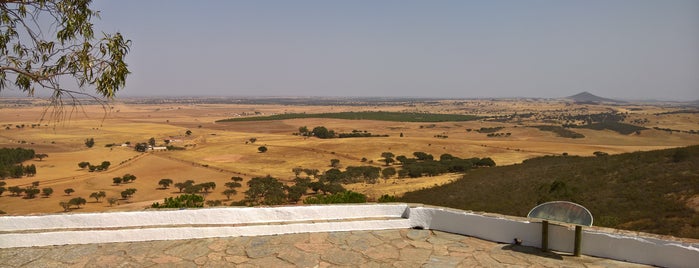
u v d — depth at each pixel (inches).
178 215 238.7
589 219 195.8
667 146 3265.3
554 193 842.2
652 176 936.9
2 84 261.0
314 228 242.5
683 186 805.9
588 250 206.1
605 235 201.5
